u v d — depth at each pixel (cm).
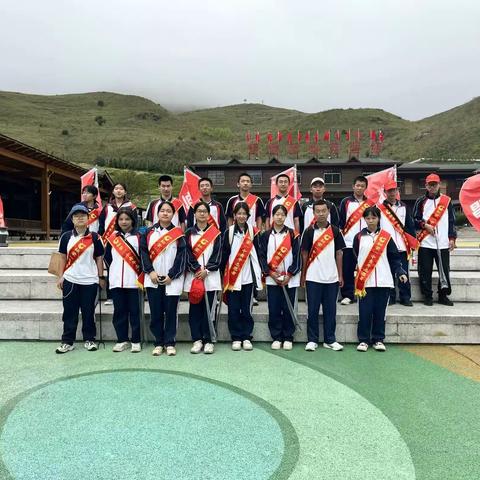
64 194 2483
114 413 298
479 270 679
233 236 446
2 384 348
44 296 572
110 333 475
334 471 236
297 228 547
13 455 246
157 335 434
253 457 248
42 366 391
